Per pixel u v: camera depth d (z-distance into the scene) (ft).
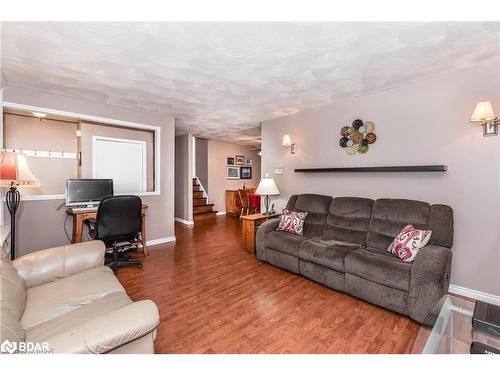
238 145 27.14
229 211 25.52
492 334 4.23
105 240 8.92
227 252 12.32
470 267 7.77
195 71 7.93
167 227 14.21
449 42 6.26
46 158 13.46
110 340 2.97
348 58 7.09
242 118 14.39
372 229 8.75
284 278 9.16
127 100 11.02
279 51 6.66
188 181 19.79
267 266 10.39
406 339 5.65
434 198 8.46
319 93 10.10
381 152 9.81
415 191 8.91
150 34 5.82
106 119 11.59
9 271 4.61
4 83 8.87
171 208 14.38
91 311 4.33
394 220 8.34
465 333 4.55
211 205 24.13
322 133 11.91
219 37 5.97
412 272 6.35
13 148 12.53
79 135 12.73
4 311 3.34
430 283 6.05
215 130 18.51
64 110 10.37
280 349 5.29
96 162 12.31
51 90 9.71
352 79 8.63
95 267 6.14
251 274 9.53
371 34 5.88
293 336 5.76
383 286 6.88
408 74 8.20
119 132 13.03
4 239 6.59
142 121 12.88
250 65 7.52
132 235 9.62
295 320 6.43
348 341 5.58
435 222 7.44
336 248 8.20
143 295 7.79
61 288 5.08
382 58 7.10
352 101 10.69
